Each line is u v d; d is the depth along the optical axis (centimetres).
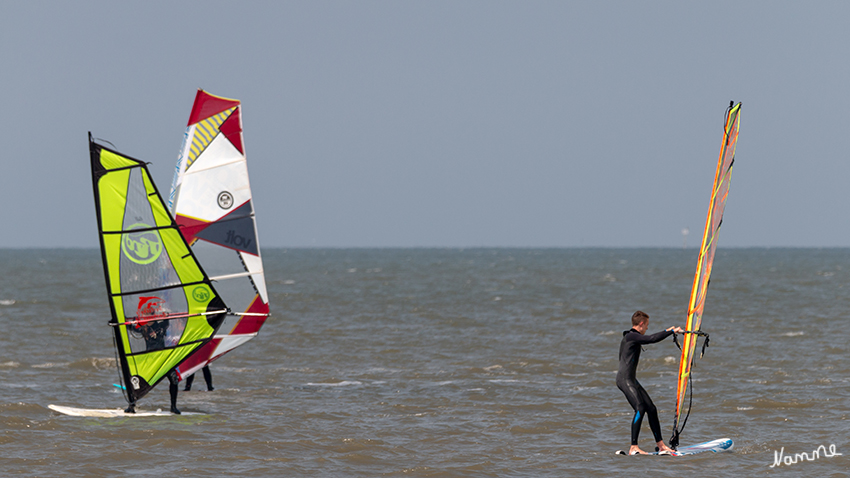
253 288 7250
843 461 4738
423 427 5706
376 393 7144
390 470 4578
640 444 5278
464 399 6825
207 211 7156
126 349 6075
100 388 7331
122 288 6025
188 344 6153
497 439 5353
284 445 5091
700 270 4572
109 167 5938
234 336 7150
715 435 5456
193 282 6141
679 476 4434
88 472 4431
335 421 5894
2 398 6694
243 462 4694
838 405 6425
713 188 4506
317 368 8706
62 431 5419
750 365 8606
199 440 5197
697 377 7869
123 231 5994
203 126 7169
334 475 4462
